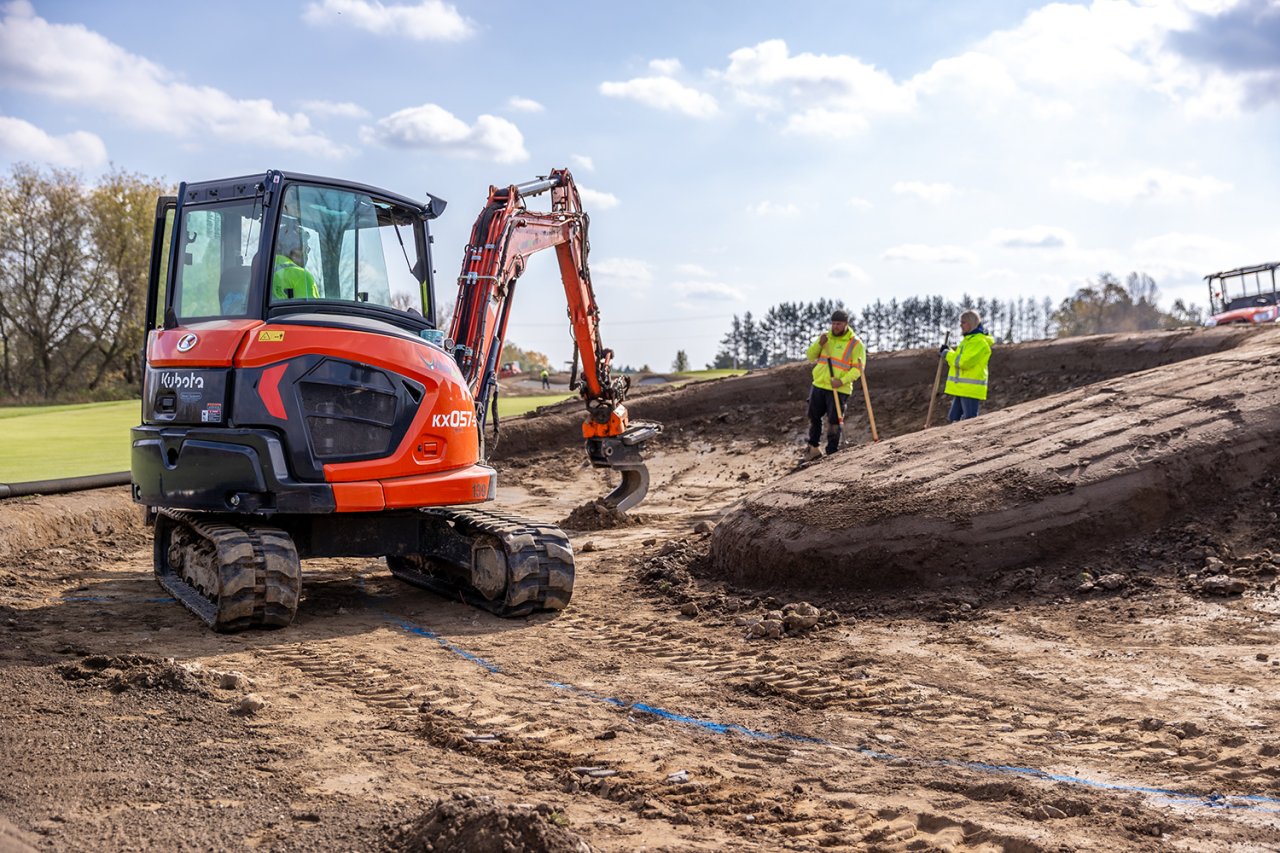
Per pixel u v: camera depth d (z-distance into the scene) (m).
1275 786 4.25
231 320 7.52
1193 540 7.88
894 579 7.87
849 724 5.19
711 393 19.28
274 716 5.15
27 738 4.63
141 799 3.92
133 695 5.38
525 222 10.21
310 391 7.33
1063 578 7.66
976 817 3.95
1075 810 4.00
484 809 3.35
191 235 7.82
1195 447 8.52
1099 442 8.70
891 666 6.18
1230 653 6.08
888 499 8.24
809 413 15.05
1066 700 5.45
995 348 17.62
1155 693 5.47
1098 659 6.12
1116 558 7.84
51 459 16.84
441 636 7.20
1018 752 4.73
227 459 7.18
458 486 7.73
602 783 4.28
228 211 7.72
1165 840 3.73
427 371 7.71
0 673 5.81
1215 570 7.40
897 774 4.45
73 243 52.19
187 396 7.41
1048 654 6.28
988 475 8.35
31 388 54.22
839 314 14.61
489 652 6.74
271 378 7.23
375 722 5.13
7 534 10.45
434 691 5.73
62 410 32.94
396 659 6.48
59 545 11.08
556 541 7.84
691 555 9.55
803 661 6.39
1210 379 9.82
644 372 58.22
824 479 9.10
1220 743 4.74
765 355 102.81
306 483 7.22
